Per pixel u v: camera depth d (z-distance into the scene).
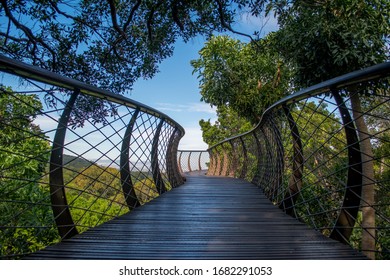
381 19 5.11
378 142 7.51
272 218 2.74
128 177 3.12
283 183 3.35
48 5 4.80
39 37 4.98
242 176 7.63
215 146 10.93
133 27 5.92
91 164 2.30
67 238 2.01
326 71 5.49
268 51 6.70
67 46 5.13
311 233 2.20
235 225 2.46
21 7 4.67
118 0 5.68
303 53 5.61
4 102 3.52
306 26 5.51
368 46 4.97
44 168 4.05
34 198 3.66
